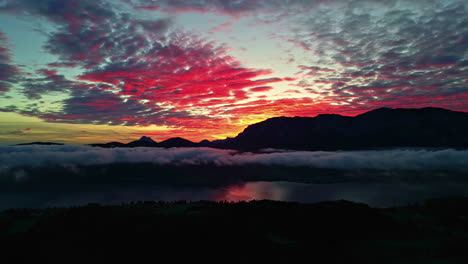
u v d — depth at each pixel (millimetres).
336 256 49875
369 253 50625
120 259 50594
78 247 54469
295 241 57312
